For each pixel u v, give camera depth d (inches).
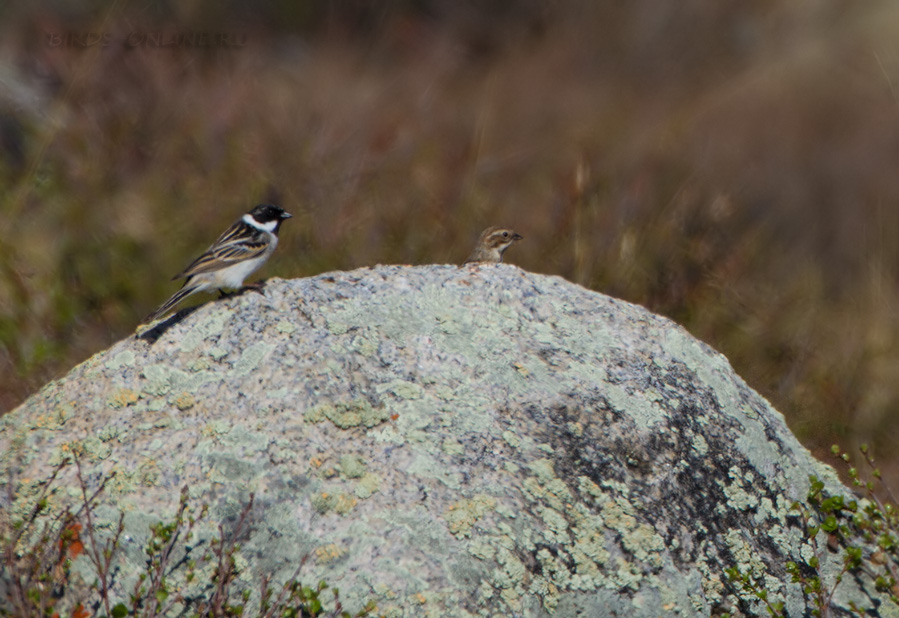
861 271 633.0
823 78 889.5
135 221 535.8
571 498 304.2
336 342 323.6
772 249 641.6
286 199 581.0
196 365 317.4
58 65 684.1
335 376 314.2
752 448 341.7
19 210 529.3
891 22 940.0
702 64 987.9
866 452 379.9
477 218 601.9
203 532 287.0
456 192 622.2
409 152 678.5
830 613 330.3
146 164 597.3
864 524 344.8
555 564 291.3
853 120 823.1
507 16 1075.9
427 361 327.3
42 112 636.1
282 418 303.9
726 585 308.5
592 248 566.3
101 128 623.8
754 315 546.9
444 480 297.6
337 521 287.7
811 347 520.1
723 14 1027.3
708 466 328.8
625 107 884.6
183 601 280.7
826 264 650.8
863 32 938.7
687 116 836.6
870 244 656.4
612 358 345.4
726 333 531.2
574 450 314.8
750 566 315.6
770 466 343.0
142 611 279.6
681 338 361.7
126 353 322.3
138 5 861.8
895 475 446.6
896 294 613.9
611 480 312.8
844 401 483.5
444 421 311.9
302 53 973.2
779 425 362.6
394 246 559.2
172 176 584.1
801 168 736.3
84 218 528.1
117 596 283.6
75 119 629.3
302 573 281.9
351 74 921.5
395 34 1021.2
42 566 282.4
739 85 892.6
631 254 563.2
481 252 498.3
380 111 790.5
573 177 625.6
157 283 511.8
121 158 595.8
